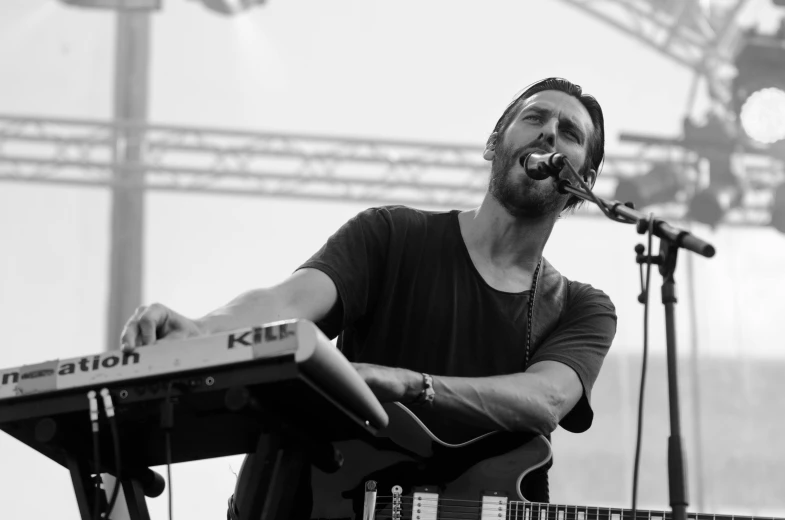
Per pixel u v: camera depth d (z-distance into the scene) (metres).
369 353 3.76
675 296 3.02
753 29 10.53
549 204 3.77
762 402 11.59
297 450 2.72
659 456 10.99
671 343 2.98
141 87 11.70
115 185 11.18
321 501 3.32
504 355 3.78
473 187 11.83
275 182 11.65
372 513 3.31
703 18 11.77
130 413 2.60
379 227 3.82
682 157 11.34
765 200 11.78
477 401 3.46
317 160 11.73
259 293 3.47
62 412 2.58
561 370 3.72
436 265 3.82
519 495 3.38
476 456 3.44
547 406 3.59
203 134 11.50
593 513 3.32
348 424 2.70
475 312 3.79
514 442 3.50
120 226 11.02
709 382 11.63
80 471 2.77
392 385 3.27
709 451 11.48
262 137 11.64
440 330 3.76
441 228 3.89
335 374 2.50
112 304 10.63
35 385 2.55
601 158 4.11
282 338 2.43
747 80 10.54
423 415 3.50
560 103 3.96
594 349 3.85
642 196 11.24
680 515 2.87
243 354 2.44
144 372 2.50
